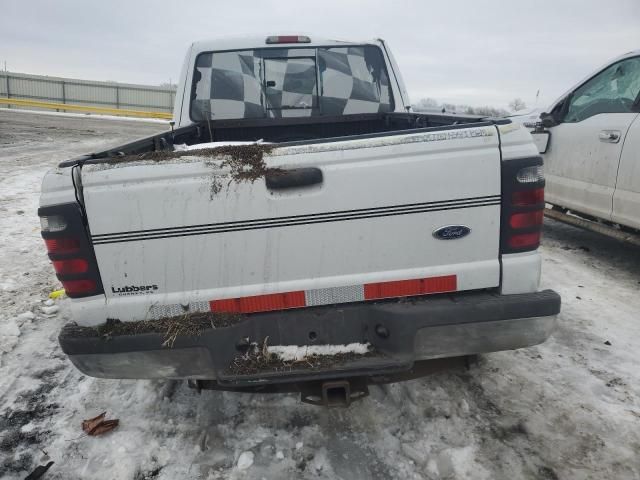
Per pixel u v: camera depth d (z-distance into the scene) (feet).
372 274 7.14
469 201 6.93
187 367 7.17
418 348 7.18
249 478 7.38
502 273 7.22
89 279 6.94
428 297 7.34
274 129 14.25
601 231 14.76
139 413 9.00
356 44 13.82
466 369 9.75
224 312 7.15
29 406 9.37
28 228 21.17
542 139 17.06
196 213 6.78
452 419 8.46
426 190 6.86
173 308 7.11
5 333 12.24
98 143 51.80
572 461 7.50
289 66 13.79
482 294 7.38
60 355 11.28
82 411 9.16
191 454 7.91
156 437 8.34
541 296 7.23
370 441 8.03
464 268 7.16
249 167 6.70
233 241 6.89
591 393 9.10
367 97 14.23
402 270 7.14
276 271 7.04
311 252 7.00
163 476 7.49
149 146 10.21
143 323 7.10
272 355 7.23
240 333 7.14
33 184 29.76
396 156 6.77
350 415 8.64
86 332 7.09
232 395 9.38
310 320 7.23
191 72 13.75
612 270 15.35
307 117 14.17
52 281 15.62
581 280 14.49
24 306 13.83
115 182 6.66
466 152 6.81
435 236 7.04
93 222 6.73
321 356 7.27
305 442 8.05
